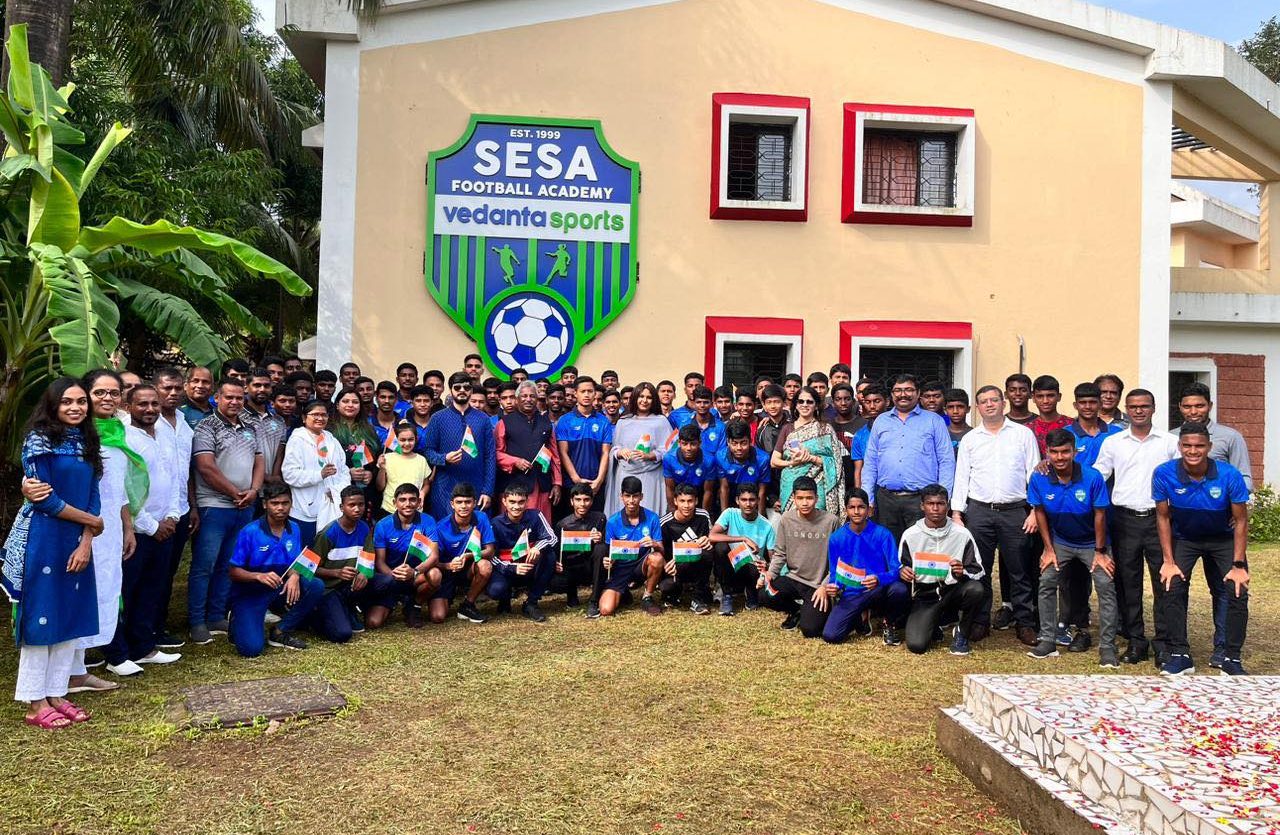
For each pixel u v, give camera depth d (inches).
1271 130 422.0
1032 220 367.9
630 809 127.1
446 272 339.0
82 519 158.9
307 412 226.4
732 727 160.1
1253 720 125.3
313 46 345.1
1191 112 392.5
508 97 344.5
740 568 245.0
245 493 215.0
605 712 166.7
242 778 135.3
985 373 363.9
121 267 259.3
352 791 131.3
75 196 224.2
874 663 203.9
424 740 151.4
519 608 255.8
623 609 256.4
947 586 215.9
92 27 385.4
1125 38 364.5
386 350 336.8
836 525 233.9
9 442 235.1
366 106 337.4
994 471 225.0
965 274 364.5
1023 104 368.2
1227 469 193.0
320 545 219.8
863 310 359.6
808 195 356.8
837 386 279.9
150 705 167.0
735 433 258.2
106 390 166.4
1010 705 133.8
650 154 350.9
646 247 350.3
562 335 343.9
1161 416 370.9
